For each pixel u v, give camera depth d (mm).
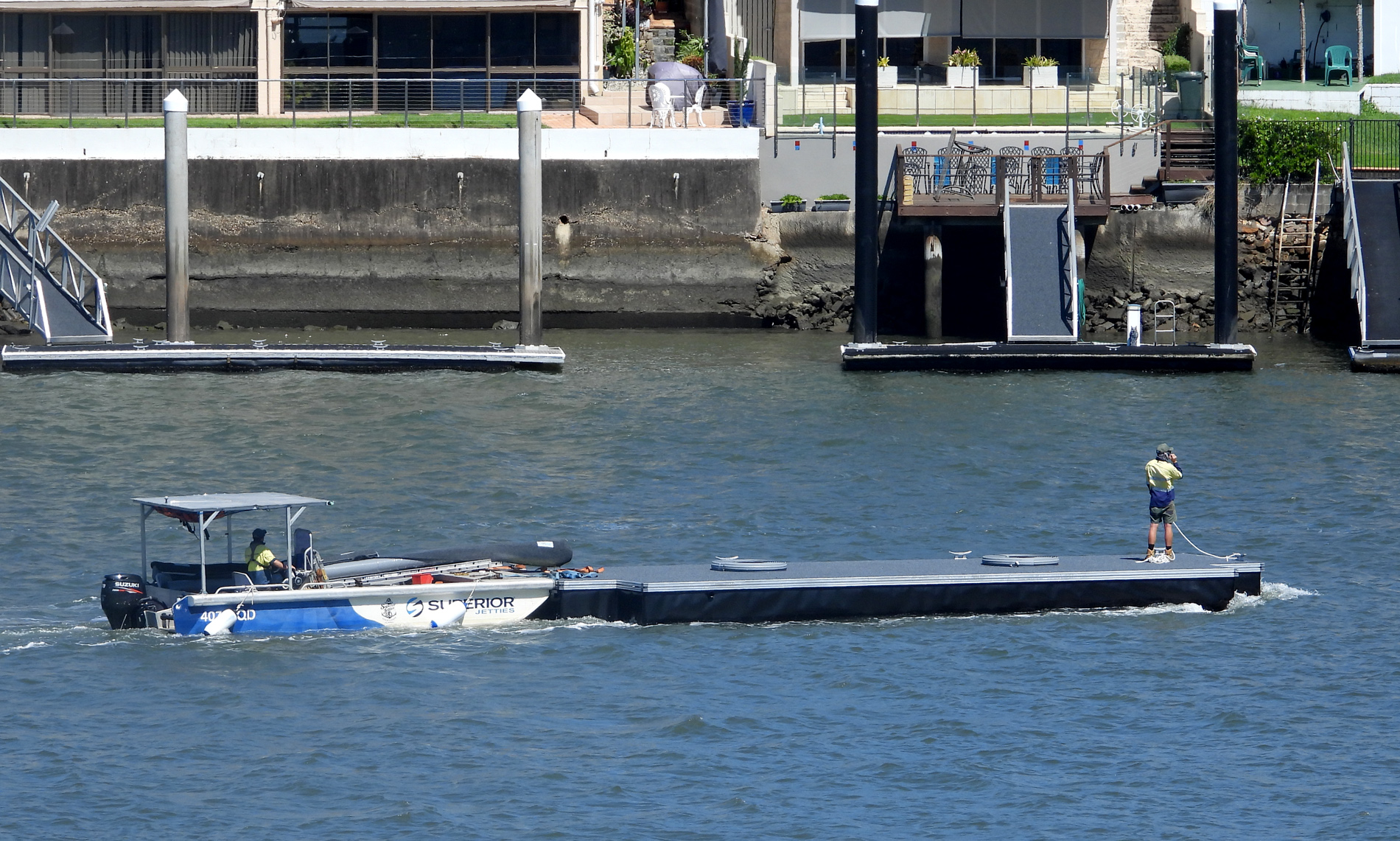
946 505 132625
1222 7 187125
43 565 116750
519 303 190000
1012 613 107812
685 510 131250
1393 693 95250
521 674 97875
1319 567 117438
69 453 146625
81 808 82062
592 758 87438
